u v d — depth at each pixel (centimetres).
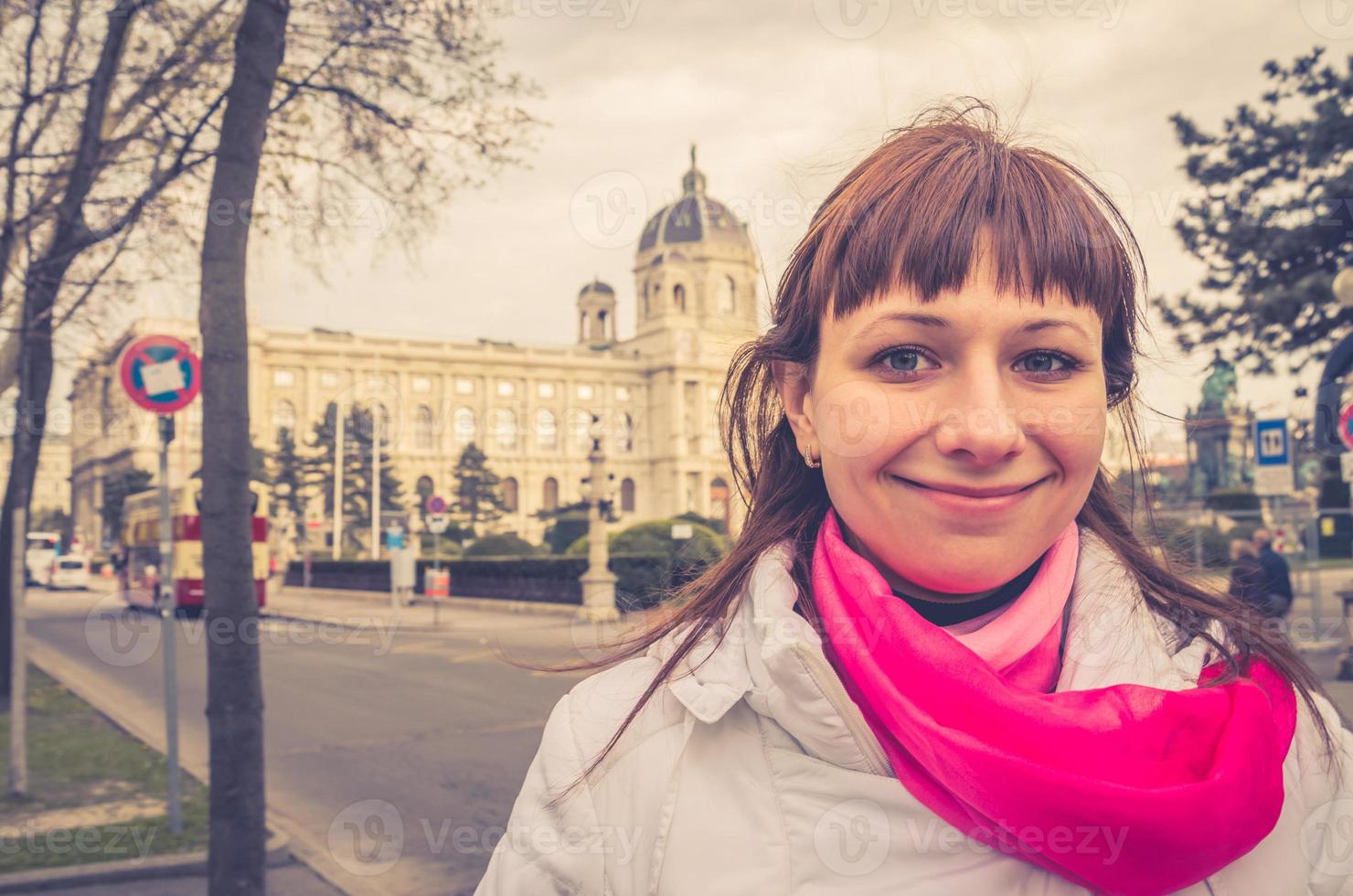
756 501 104
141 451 3916
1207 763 80
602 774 91
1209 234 1816
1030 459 78
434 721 995
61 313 873
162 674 1514
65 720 1079
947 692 80
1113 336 96
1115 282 83
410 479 7081
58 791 725
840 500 84
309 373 7075
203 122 693
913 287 78
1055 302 78
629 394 7244
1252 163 1808
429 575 2406
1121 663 88
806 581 99
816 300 86
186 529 2194
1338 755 95
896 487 80
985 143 85
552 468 7381
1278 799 82
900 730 80
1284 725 88
